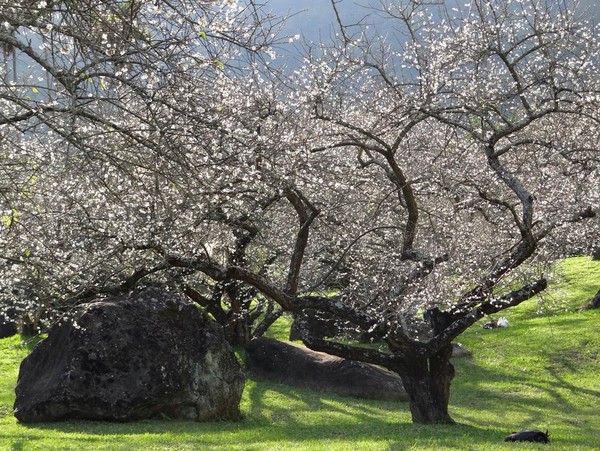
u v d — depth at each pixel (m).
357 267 19.61
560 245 17.97
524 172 19.70
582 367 25.69
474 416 20.08
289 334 33.19
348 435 15.55
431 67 16.03
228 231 19.58
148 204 14.48
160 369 17.00
